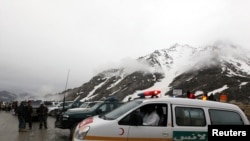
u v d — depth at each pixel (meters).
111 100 16.84
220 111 8.48
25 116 19.19
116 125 7.56
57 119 17.41
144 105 7.95
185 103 8.23
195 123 8.09
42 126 23.42
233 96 113.19
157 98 8.23
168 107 8.04
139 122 7.65
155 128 7.73
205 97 10.45
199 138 7.97
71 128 15.86
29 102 20.80
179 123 7.95
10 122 25.86
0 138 15.09
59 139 15.50
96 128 7.46
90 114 16.08
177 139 7.81
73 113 16.00
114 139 7.47
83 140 7.43
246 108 25.83
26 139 15.03
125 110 7.97
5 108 55.66
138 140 7.58
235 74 168.25
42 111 21.53
